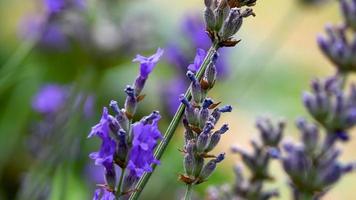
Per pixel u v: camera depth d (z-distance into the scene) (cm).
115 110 32
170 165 62
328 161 44
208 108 32
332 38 48
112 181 32
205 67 32
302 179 44
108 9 62
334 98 45
